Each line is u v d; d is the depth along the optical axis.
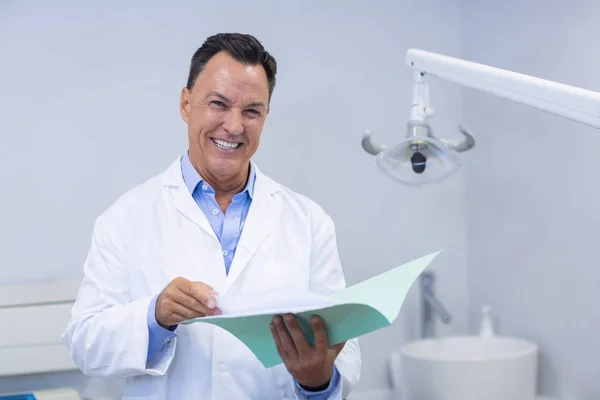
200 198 1.64
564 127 2.50
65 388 2.47
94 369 1.50
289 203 1.71
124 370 1.46
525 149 2.68
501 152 2.80
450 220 3.00
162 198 1.64
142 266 1.57
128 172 2.64
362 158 2.90
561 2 2.50
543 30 2.58
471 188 2.98
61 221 2.58
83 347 1.49
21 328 2.41
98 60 2.61
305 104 2.83
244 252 1.59
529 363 2.46
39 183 2.55
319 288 1.67
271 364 1.41
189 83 1.60
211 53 1.54
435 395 2.43
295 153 2.81
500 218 2.82
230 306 1.31
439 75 1.68
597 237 2.38
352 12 2.88
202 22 2.72
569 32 2.47
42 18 2.55
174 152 2.69
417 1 2.96
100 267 1.57
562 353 2.55
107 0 2.61
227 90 1.50
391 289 1.27
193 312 1.34
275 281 1.59
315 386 1.42
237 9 2.76
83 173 2.60
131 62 2.64
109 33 2.62
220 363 1.53
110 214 1.63
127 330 1.44
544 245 2.61
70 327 1.54
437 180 1.84
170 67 2.68
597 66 2.37
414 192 2.96
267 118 2.78
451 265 3.00
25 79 2.54
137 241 1.59
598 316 2.39
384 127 2.93
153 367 1.48
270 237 1.64
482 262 2.93
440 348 2.70
